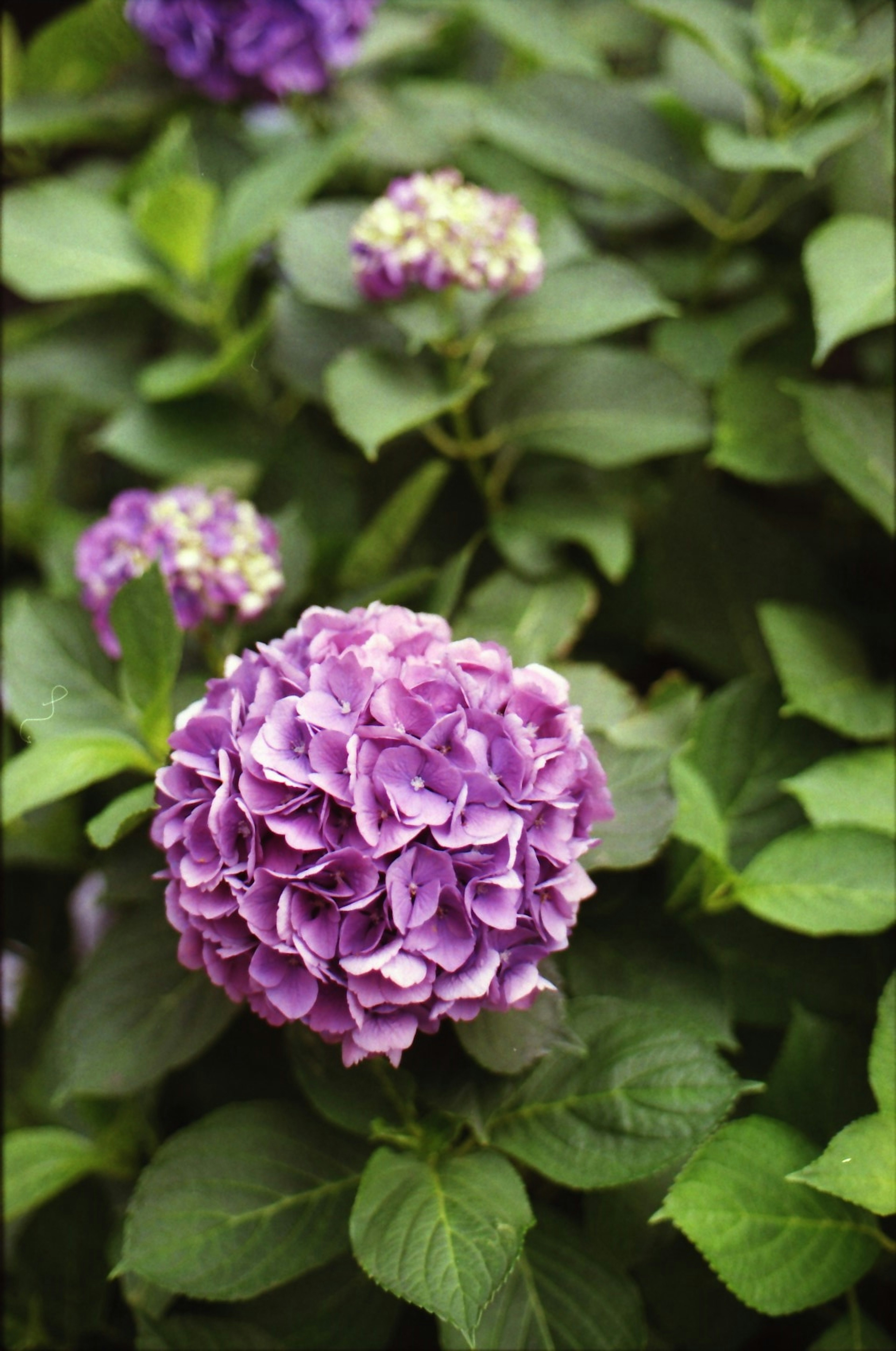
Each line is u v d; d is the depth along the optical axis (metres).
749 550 1.29
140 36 1.38
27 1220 1.27
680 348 1.28
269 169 1.31
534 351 1.27
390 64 1.45
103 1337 1.25
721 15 1.25
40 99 1.41
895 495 1.20
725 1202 1.04
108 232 1.35
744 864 1.17
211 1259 1.06
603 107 1.30
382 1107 1.09
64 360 1.40
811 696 1.18
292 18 1.33
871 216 1.26
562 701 1.04
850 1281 1.04
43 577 1.40
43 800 1.10
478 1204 1.04
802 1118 1.10
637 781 1.09
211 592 1.18
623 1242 1.10
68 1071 1.12
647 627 1.30
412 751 1.01
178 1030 1.12
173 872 1.03
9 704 1.20
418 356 1.26
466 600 1.28
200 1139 1.09
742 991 1.16
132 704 1.18
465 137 1.38
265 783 1.01
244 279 1.39
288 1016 1.01
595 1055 1.08
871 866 1.11
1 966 1.46
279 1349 1.10
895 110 1.21
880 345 1.33
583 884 1.04
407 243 1.20
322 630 1.06
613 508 1.27
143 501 1.21
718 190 1.32
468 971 1.01
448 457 1.33
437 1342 1.17
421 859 1.01
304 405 1.36
